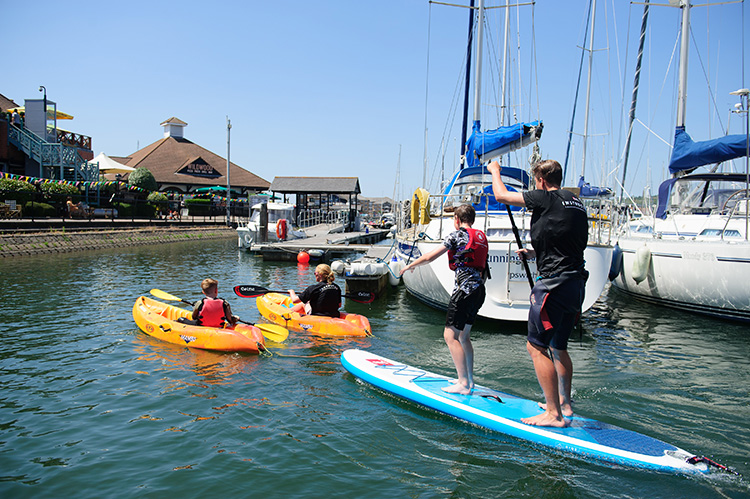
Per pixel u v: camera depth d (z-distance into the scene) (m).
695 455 4.30
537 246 4.22
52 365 6.57
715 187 12.63
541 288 4.16
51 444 4.43
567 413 4.74
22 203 24.11
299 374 6.37
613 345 8.06
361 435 4.69
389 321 9.77
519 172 10.76
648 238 11.36
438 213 11.83
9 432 4.66
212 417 5.03
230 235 36.88
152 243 27.41
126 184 35.31
